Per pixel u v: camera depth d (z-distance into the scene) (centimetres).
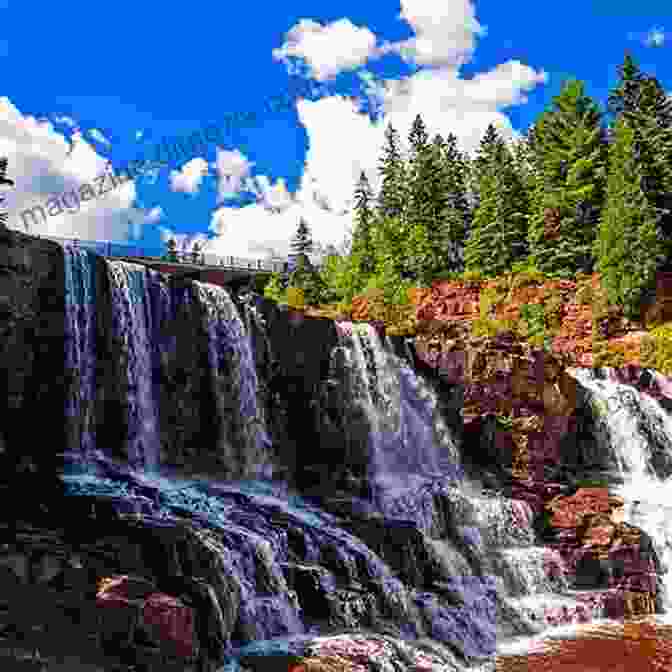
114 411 2867
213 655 1766
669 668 2208
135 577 1741
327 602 2136
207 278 6125
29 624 1541
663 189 6662
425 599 2439
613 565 3102
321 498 3027
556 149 7619
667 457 4469
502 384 3928
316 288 7850
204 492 2634
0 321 2519
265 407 3419
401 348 4025
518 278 6762
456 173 8650
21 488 2208
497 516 3238
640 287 6044
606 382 4525
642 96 7438
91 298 2858
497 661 2262
